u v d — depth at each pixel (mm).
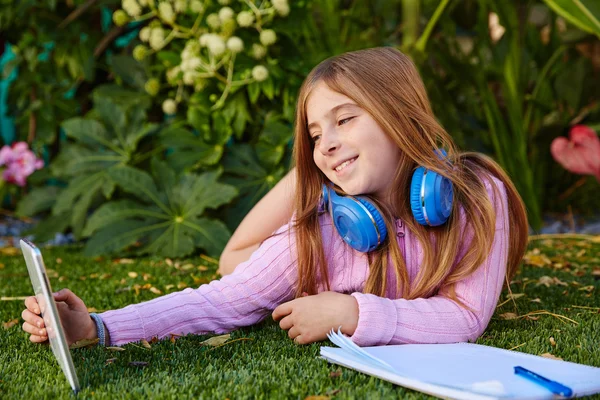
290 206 1850
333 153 1322
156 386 1069
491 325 1511
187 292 1437
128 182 2895
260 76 2799
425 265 1348
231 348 1321
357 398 1001
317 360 1208
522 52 4066
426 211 1277
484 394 932
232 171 3025
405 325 1271
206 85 3012
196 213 2830
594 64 4781
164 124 3287
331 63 1378
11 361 1265
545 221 4195
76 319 1269
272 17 2875
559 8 3074
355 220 1309
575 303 1773
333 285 1468
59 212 3078
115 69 3299
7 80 4496
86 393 1044
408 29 3619
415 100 1389
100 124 3193
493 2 3799
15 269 2600
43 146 4180
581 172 3791
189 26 3014
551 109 4090
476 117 3984
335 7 3652
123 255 2850
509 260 1561
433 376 1021
